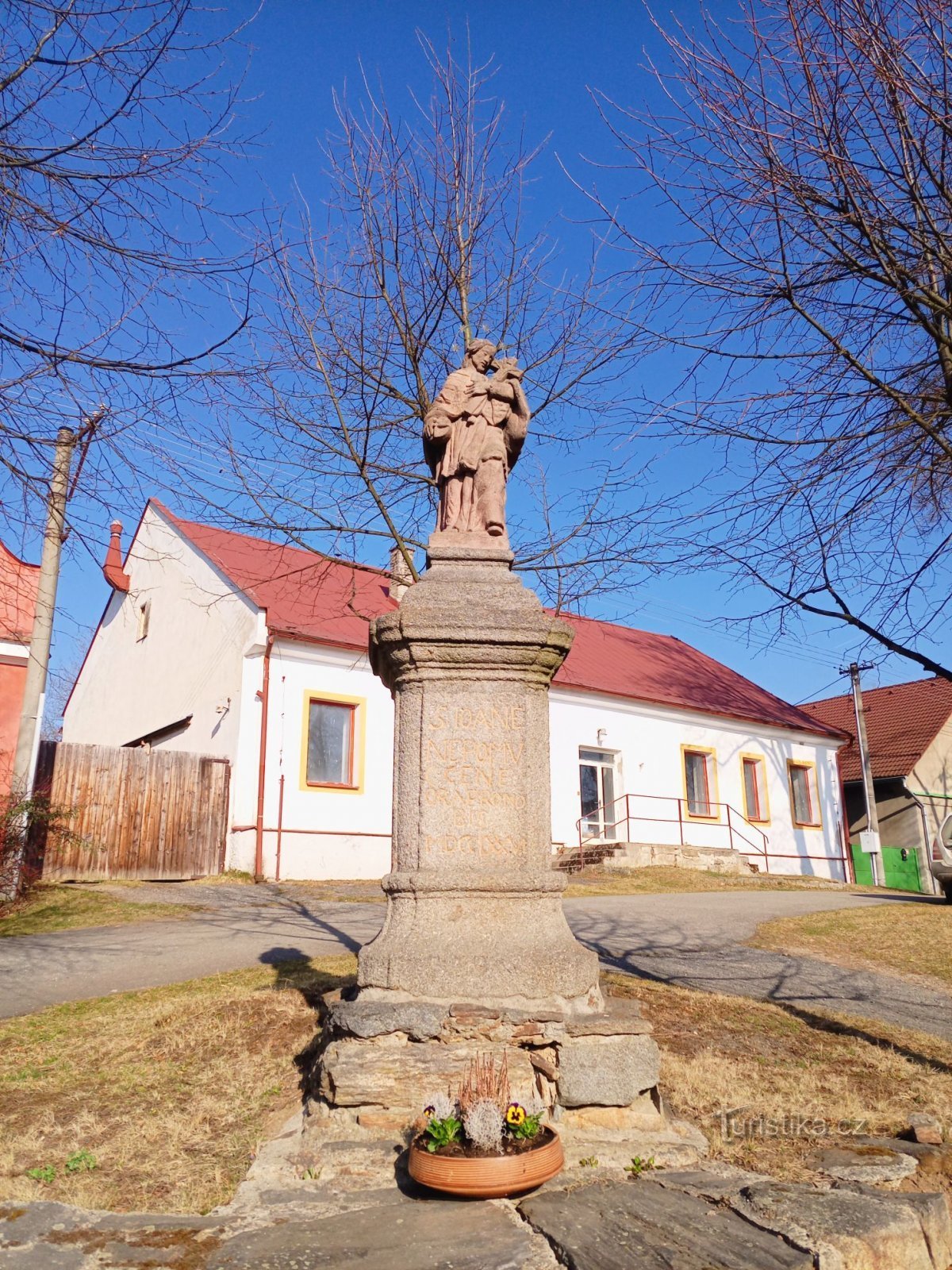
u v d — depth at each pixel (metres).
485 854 5.40
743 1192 3.90
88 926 11.81
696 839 24.61
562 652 5.80
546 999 4.98
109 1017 6.98
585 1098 4.69
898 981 9.41
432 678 5.63
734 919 13.15
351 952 9.66
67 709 27.56
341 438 9.85
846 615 6.16
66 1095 5.37
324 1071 4.77
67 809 14.77
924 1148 4.63
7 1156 4.50
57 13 4.75
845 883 23.31
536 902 5.32
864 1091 5.70
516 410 6.59
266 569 20.45
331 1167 4.22
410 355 9.91
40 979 8.55
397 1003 4.93
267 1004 6.93
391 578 9.83
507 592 5.84
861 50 5.26
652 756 24.33
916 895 20.59
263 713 17.73
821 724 29.11
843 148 5.57
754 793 26.64
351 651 18.95
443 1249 3.46
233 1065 5.76
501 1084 4.21
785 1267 3.30
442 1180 3.85
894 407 6.30
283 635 18.05
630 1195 3.92
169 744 20.61
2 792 14.45
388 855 18.64
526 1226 3.66
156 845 16.92
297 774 17.88
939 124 5.25
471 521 6.29
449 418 6.44
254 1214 3.79
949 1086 5.83
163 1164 4.41
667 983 8.46
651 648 28.98
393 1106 4.61
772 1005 7.79
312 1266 3.33
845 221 5.62
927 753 29.23
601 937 11.26
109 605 25.42
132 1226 3.68
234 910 13.20
